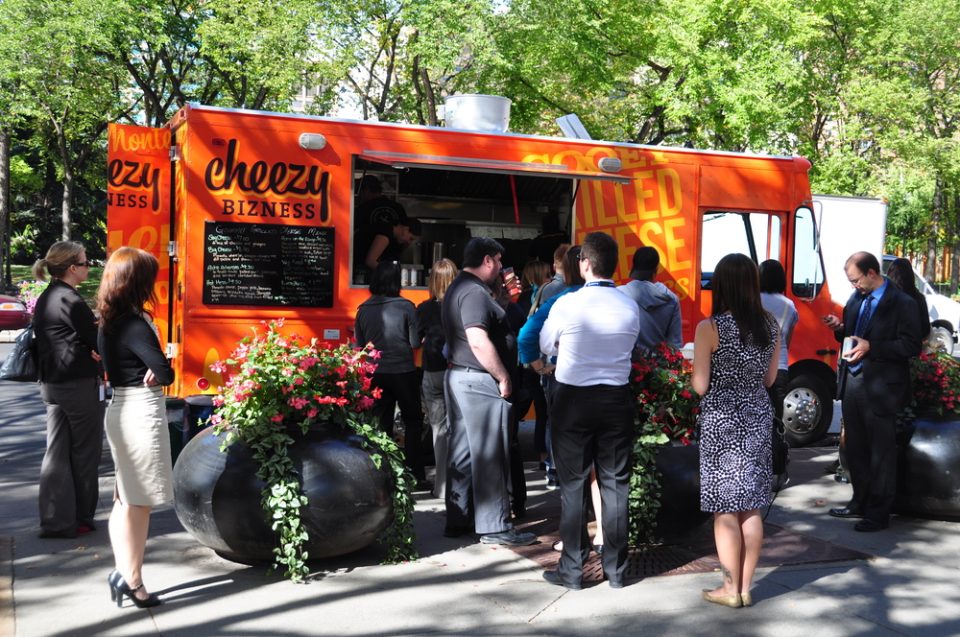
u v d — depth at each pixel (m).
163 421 4.76
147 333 4.66
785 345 7.39
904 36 25.50
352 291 8.26
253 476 5.24
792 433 10.20
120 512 4.72
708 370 4.92
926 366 7.12
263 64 22.33
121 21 23.00
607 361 5.11
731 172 9.88
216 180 7.80
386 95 25.23
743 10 20.91
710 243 9.86
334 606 4.88
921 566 5.82
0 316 20.31
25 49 23.03
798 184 10.21
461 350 6.12
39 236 40.94
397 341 7.38
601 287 5.16
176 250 8.06
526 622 4.72
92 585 5.12
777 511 7.17
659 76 23.88
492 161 8.73
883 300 6.67
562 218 9.62
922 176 28.45
